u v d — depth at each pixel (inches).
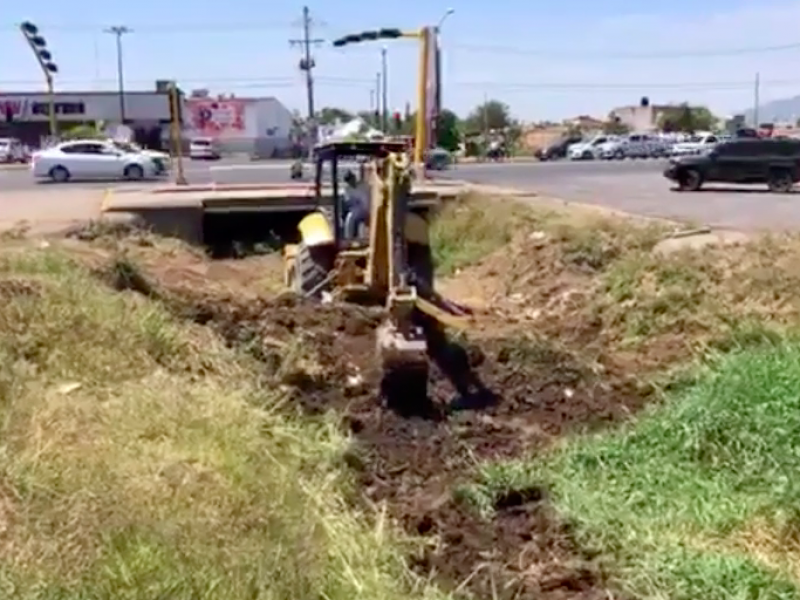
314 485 273.3
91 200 1036.5
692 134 2915.8
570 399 371.2
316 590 206.1
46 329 337.4
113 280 464.8
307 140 2362.2
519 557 250.2
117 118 3004.4
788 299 461.4
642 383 382.3
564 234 652.1
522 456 317.7
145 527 207.6
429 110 526.6
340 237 497.4
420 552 251.4
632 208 967.0
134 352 343.0
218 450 264.8
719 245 559.2
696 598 222.4
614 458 301.7
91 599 184.2
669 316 462.6
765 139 1235.9
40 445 243.8
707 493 270.8
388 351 356.5
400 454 322.0
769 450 281.4
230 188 966.4
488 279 666.2
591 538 252.7
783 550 244.4
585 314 503.5
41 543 199.8
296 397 360.8
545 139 3361.2
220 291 552.1
